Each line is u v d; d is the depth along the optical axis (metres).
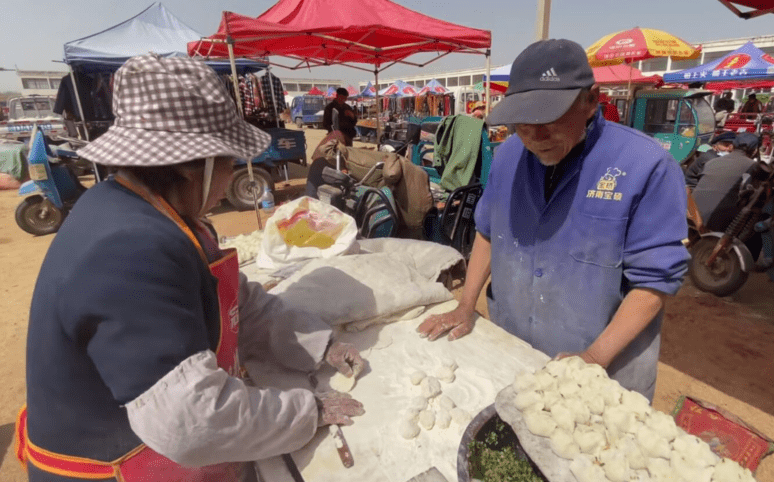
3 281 5.03
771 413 2.67
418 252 2.69
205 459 0.89
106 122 8.85
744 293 4.34
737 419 2.29
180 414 0.80
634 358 1.45
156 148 0.86
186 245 0.89
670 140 8.88
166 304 0.81
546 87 1.20
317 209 2.34
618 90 14.77
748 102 12.69
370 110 24.95
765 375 3.05
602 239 1.36
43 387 0.89
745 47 11.51
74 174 6.98
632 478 0.88
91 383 0.88
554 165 1.43
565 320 1.51
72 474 0.96
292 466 1.12
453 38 5.30
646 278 1.29
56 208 6.78
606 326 1.45
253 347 1.47
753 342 3.47
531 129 1.26
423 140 6.06
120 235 0.79
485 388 1.34
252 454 0.98
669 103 8.94
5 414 2.91
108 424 0.93
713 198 4.36
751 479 0.85
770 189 3.87
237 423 0.90
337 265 1.89
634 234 1.32
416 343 1.59
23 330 3.96
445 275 2.69
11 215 8.07
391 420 1.23
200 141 0.89
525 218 1.54
